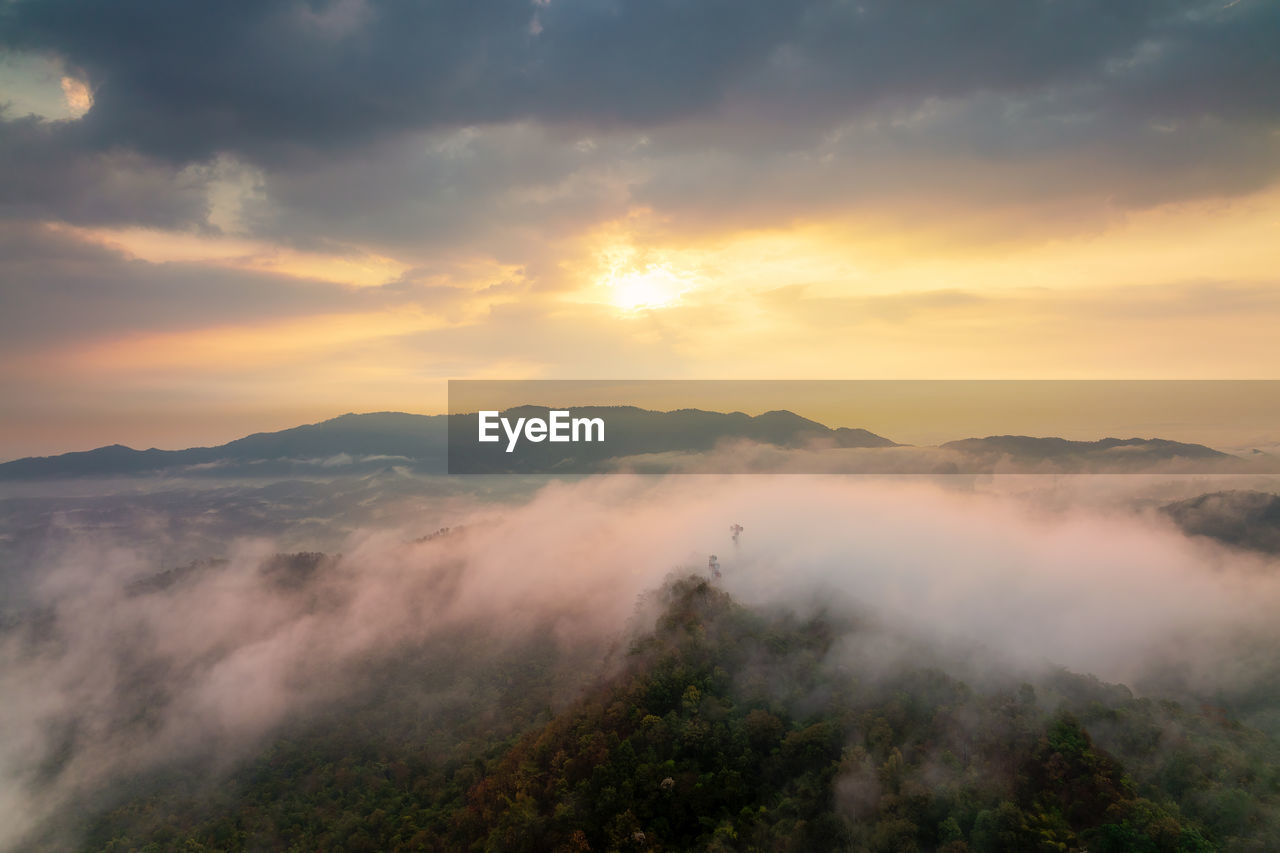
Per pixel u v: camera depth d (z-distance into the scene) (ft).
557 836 223.10
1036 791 202.80
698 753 239.30
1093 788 197.77
